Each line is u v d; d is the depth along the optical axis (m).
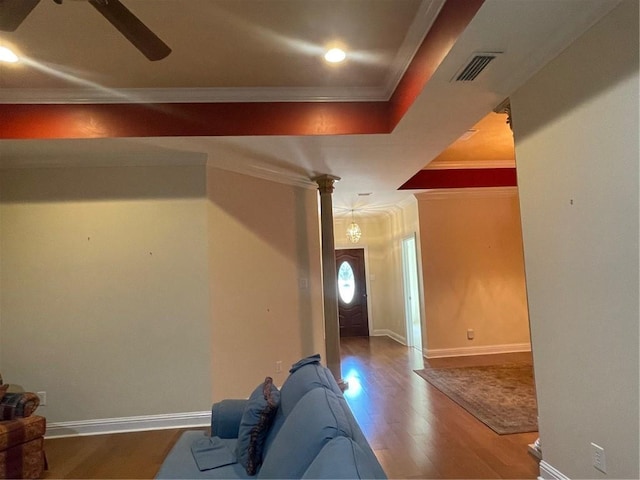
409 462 2.92
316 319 5.22
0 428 2.76
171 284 3.94
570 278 2.30
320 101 3.53
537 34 2.17
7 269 3.83
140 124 3.39
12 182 3.89
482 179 6.42
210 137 3.46
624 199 1.92
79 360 3.82
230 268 4.24
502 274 6.66
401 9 2.44
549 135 2.44
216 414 2.54
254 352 4.41
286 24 2.55
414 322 7.59
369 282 9.16
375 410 4.02
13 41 2.60
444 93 2.81
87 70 3.00
